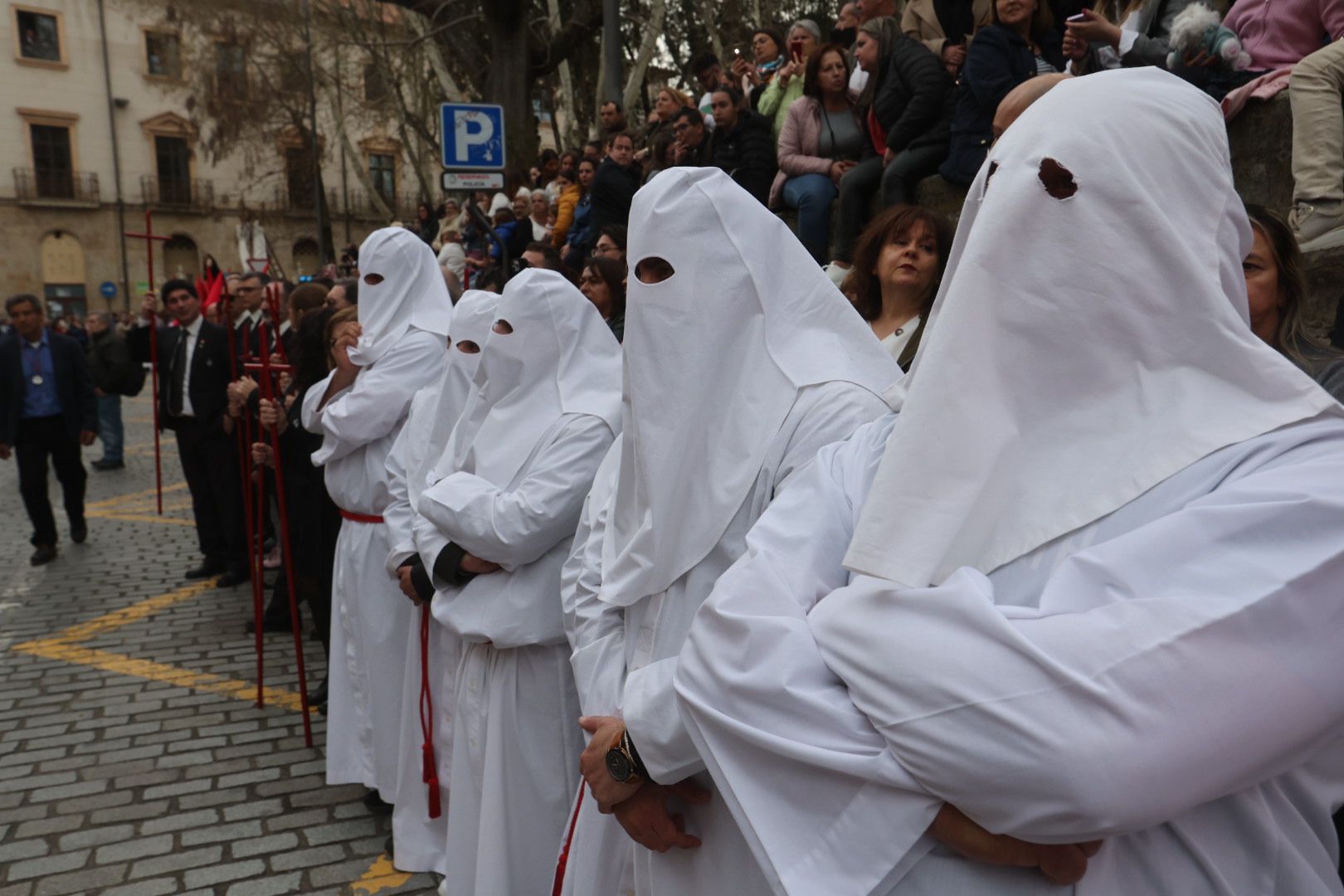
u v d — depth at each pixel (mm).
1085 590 934
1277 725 859
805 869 1036
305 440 4207
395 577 3082
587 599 1908
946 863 1006
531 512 2346
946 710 921
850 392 1591
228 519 6301
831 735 1032
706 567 1619
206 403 6160
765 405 1622
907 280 2561
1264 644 861
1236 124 3389
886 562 1004
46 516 7148
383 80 20750
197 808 3484
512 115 12469
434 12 13555
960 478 1010
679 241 1669
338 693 3479
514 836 2432
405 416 3455
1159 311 1001
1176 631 867
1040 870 965
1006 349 1031
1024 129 1078
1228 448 965
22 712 4414
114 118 37250
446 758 2809
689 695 1160
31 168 36156
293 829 3330
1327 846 1074
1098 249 1004
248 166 30422
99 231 37500
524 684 2449
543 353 2557
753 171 5820
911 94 4527
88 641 5387
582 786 1899
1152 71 1082
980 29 4180
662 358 1668
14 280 36375
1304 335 1783
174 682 4750
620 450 2006
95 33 36688
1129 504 985
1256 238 1751
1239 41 3361
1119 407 1015
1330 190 2875
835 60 5117
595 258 3996
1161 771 844
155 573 6824
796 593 1175
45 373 7168
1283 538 888
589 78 18000
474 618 2441
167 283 6488
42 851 3209
